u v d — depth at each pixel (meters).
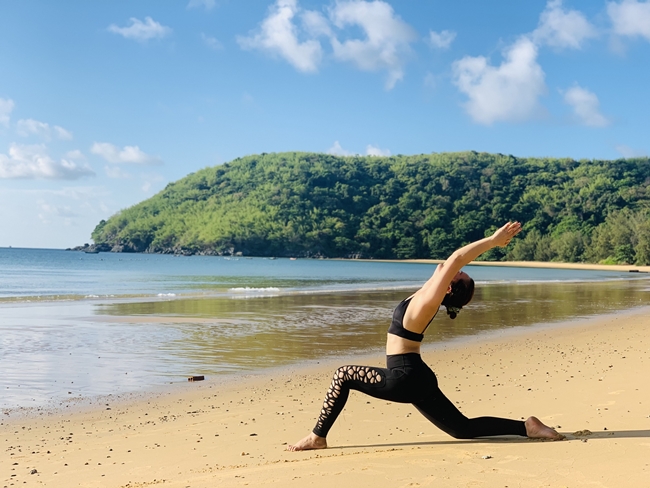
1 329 16.61
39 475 5.00
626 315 20.92
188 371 10.74
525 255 161.12
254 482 3.94
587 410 6.12
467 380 8.98
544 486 3.52
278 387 9.25
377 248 187.25
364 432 5.86
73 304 25.48
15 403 8.24
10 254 163.88
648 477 3.58
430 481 3.70
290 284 45.62
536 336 15.09
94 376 10.23
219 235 192.50
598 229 146.25
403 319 4.69
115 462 5.34
